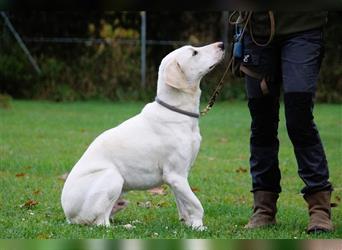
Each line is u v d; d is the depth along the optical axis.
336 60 36.75
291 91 9.10
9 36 36.12
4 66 35.56
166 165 9.41
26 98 36.16
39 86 36.03
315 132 9.31
